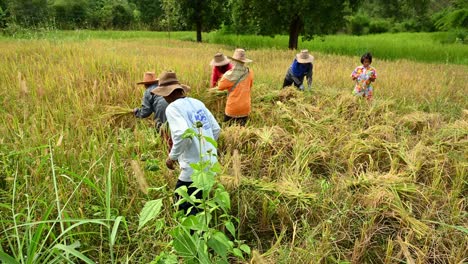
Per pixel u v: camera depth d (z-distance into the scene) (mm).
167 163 3512
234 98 5719
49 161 4027
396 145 5078
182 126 3160
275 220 3797
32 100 6156
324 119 5980
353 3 22281
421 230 3410
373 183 4043
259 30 22984
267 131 5277
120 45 17422
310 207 3744
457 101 8555
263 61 13891
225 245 2312
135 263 3137
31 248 2379
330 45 25531
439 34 30344
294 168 4598
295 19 22047
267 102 6922
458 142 5152
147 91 4965
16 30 17266
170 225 3457
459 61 18906
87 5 41844
